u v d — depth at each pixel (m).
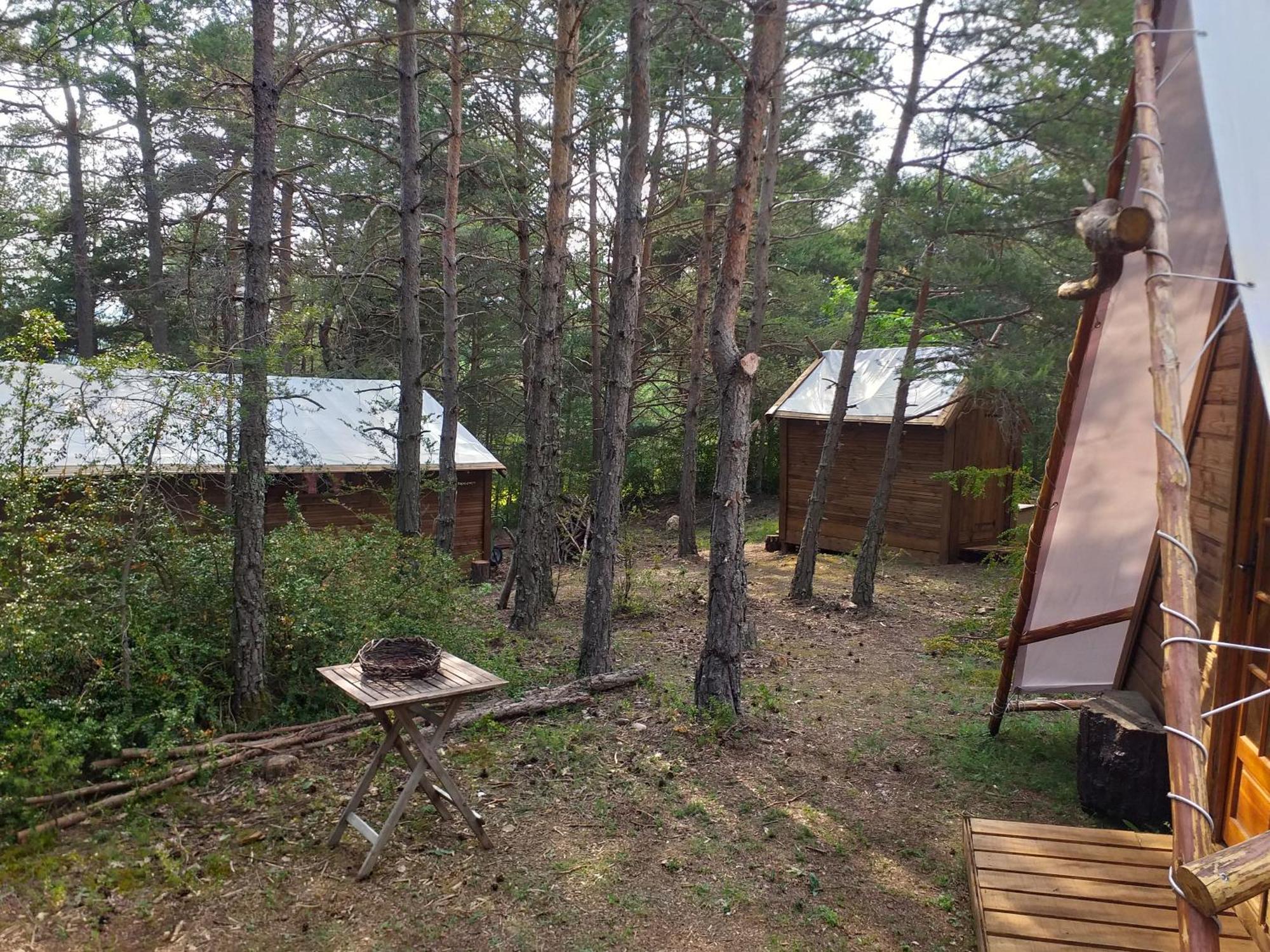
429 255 18.31
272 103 5.77
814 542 11.86
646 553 17.47
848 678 8.05
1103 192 6.29
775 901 4.09
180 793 4.94
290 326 8.59
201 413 5.94
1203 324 4.77
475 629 9.05
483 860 4.36
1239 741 3.92
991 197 8.09
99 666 5.49
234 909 3.92
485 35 7.25
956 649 8.91
